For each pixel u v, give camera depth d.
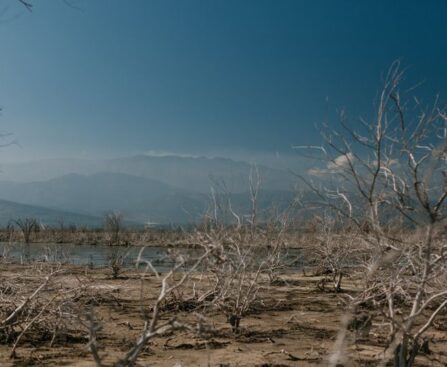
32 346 8.19
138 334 9.14
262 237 10.77
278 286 15.78
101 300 12.17
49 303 7.91
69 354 7.77
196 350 8.17
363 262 9.56
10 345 8.16
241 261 9.43
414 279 5.68
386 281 6.74
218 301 9.81
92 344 4.44
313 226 13.45
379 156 4.73
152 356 7.79
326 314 11.48
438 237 5.04
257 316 11.13
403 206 4.75
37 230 40.75
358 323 8.68
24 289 8.66
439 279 5.70
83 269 18.42
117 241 35.16
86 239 37.62
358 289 13.16
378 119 4.73
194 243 7.80
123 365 4.42
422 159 4.56
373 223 4.91
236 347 8.42
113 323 9.94
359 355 7.49
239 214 9.89
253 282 10.29
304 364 7.50
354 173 4.85
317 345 8.65
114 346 8.36
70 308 8.51
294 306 12.38
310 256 20.16
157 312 4.58
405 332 5.03
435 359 6.89
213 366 7.32
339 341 3.99
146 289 14.50
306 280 17.33
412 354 5.27
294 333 9.59
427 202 4.51
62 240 38.00
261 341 8.89
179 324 4.55
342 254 14.62
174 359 7.62
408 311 8.59
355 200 5.34
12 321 8.21
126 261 23.83
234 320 9.51
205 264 8.48
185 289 11.67
